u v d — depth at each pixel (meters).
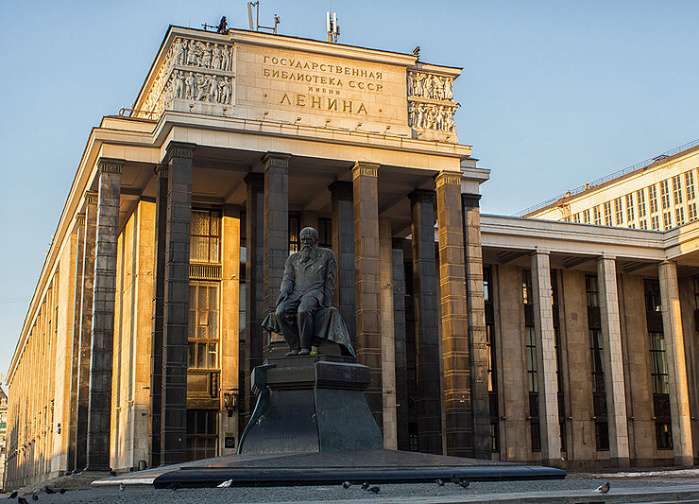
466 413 49.12
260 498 14.60
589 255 64.94
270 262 46.00
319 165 49.97
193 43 48.03
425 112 52.91
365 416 21.70
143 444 49.06
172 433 42.41
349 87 51.09
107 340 45.34
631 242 66.12
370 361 47.38
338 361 21.73
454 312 50.31
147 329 51.06
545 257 63.34
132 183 51.12
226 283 53.97
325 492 15.67
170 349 43.28
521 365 67.38
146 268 51.94
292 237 57.41
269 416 21.34
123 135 47.56
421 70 53.38
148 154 48.16
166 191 47.62
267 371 21.67
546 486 17.86
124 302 55.38
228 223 55.03
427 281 52.72
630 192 103.75
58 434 57.50
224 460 19.44
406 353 63.19
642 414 70.06
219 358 52.94
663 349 72.75
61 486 41.59
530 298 69.44
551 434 59.19
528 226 63.22
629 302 72.06
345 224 51.81
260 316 48.56
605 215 106.94
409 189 54.88
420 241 53.25
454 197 51.75
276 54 49.75
